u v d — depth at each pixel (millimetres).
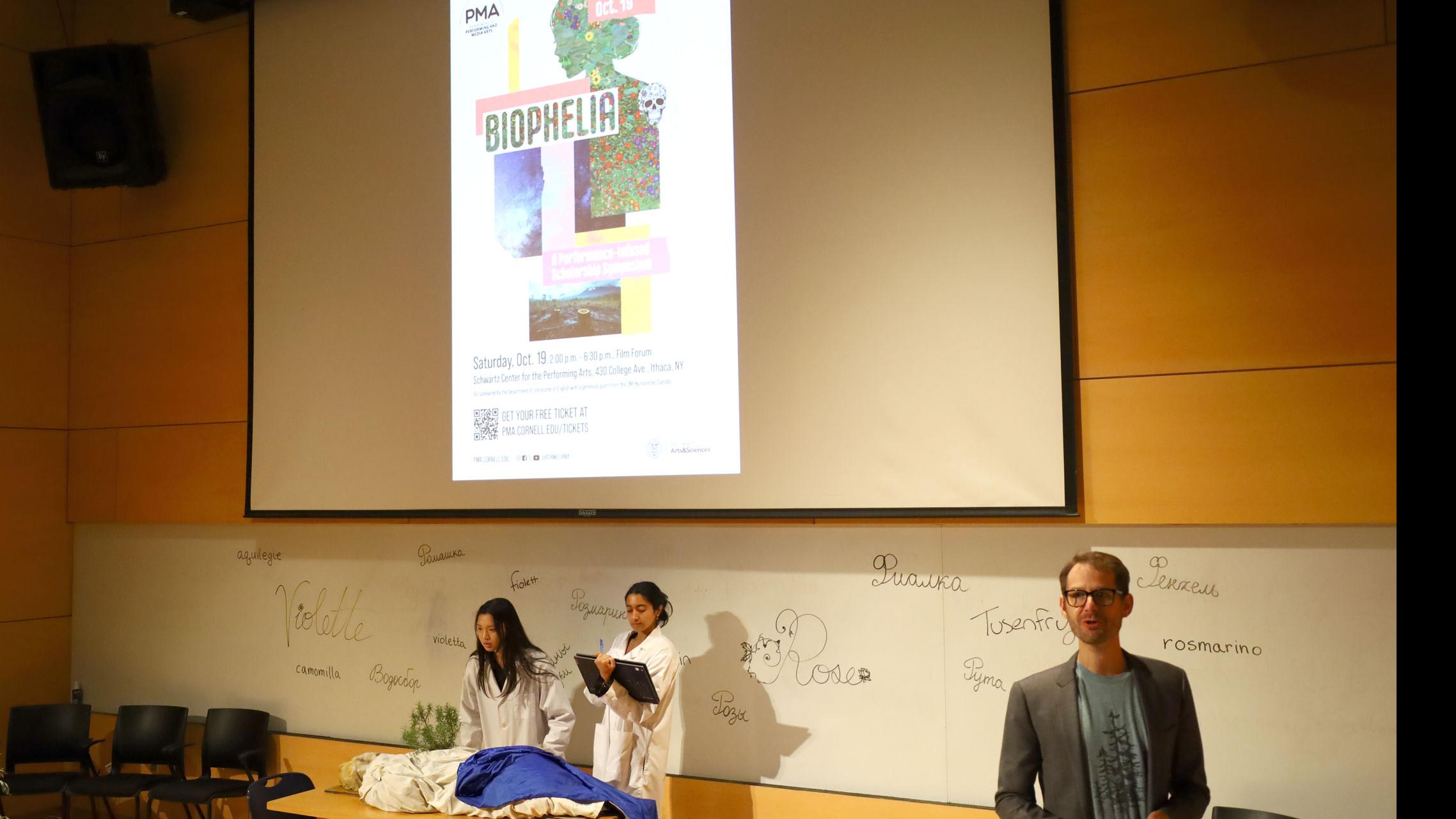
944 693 3619
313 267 4883
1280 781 3170
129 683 5438
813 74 3859
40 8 5703
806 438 3799
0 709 5324
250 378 5016
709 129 4035
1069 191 3484
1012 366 3498
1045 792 2516
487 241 4473
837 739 3771
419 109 4672
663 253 4090
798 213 3857
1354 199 3158
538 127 4395
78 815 5461
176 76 5430
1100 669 2492
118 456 5496
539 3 4434
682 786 3988
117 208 5586
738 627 3973
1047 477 3430
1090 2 3518
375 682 4750
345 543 4875
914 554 3695
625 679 3395
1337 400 3143
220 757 4879
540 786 3168
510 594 4457
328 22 4926
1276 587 3205
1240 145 3299
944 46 3650
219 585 5211
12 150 5520
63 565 5625
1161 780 2428
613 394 4156
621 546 4227
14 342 5465
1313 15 3227
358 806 3344
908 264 3668
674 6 4141
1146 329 3383
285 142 4988
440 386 4543
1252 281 3262
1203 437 3291
